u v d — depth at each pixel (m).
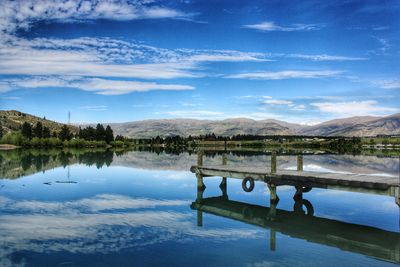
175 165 58.25
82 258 15.12
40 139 151.12
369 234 19.14
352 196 29.42
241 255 15.80
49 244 16.81
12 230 18.97
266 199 28.52
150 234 18.58
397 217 22.73
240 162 62.06
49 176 41.59
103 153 99.88
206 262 14.93
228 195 30.06
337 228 20.34
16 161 63.53
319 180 22.20
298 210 24.64
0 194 29.56
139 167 54.09
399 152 122.88
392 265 14.91
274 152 25.03
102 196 28.89
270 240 18.02
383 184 19.56
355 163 62.97
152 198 28.23
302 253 16.20
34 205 25.31
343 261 15.27
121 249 16.27
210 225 20.53
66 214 22.61
